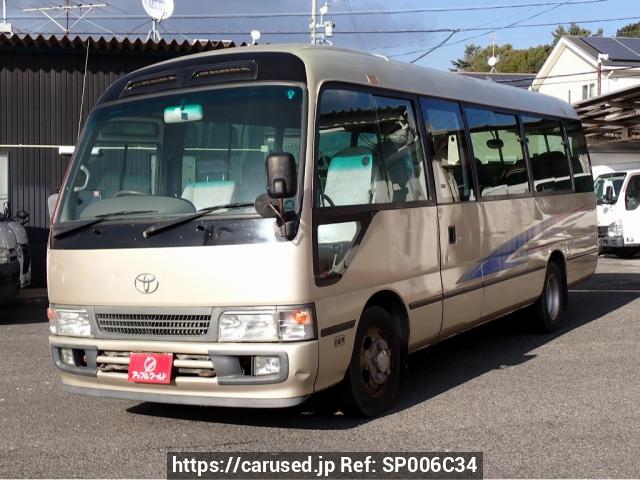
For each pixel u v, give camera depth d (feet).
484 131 26.55
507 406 20.42
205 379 17.24
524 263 28.32
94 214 18.89
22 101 49.39
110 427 19.34
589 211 35.22
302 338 16.75
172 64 20.10
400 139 21.45
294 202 17.06
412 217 21.20
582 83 126.21
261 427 19.06
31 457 17.08
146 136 19.36
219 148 18.33
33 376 25.00
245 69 18.88
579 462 16.15
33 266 49.44
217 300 17.04
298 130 17.71
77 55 49.57
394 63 22.56
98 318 18.45
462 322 23.95
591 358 25.96
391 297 20.59
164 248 17.57
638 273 52.01
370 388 19.61
